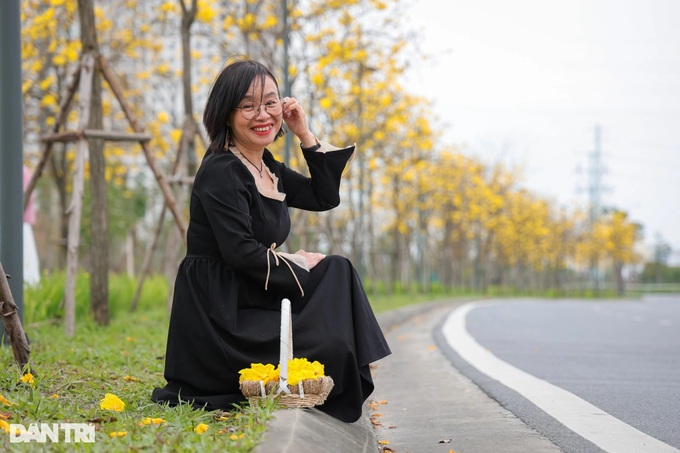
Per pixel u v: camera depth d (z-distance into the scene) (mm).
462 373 8281
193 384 4438
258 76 4535
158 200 29266
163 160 22297
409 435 5324
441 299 31328
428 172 30547
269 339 4348
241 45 15953
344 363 4293
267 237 4535
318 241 21281
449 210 38969
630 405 6309
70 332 8945
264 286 4387
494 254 57719
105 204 10586
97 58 9656
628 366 9062
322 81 15742
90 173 10547
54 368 6023
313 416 4016
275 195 4594
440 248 51969
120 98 9664
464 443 4965
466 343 11867
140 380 5719
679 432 5289
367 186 25234
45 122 17172
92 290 10492
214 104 4543
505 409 6082
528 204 51719
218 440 3521
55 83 16812
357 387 4328
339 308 4375
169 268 12047
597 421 5539
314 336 4297
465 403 6441
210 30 15898
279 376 4121
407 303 23359
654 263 106000
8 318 5246
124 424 3908
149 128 18875
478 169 39469
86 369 6141
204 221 4473
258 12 15156
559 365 9117
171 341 4504
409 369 8914
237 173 4434
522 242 52969
